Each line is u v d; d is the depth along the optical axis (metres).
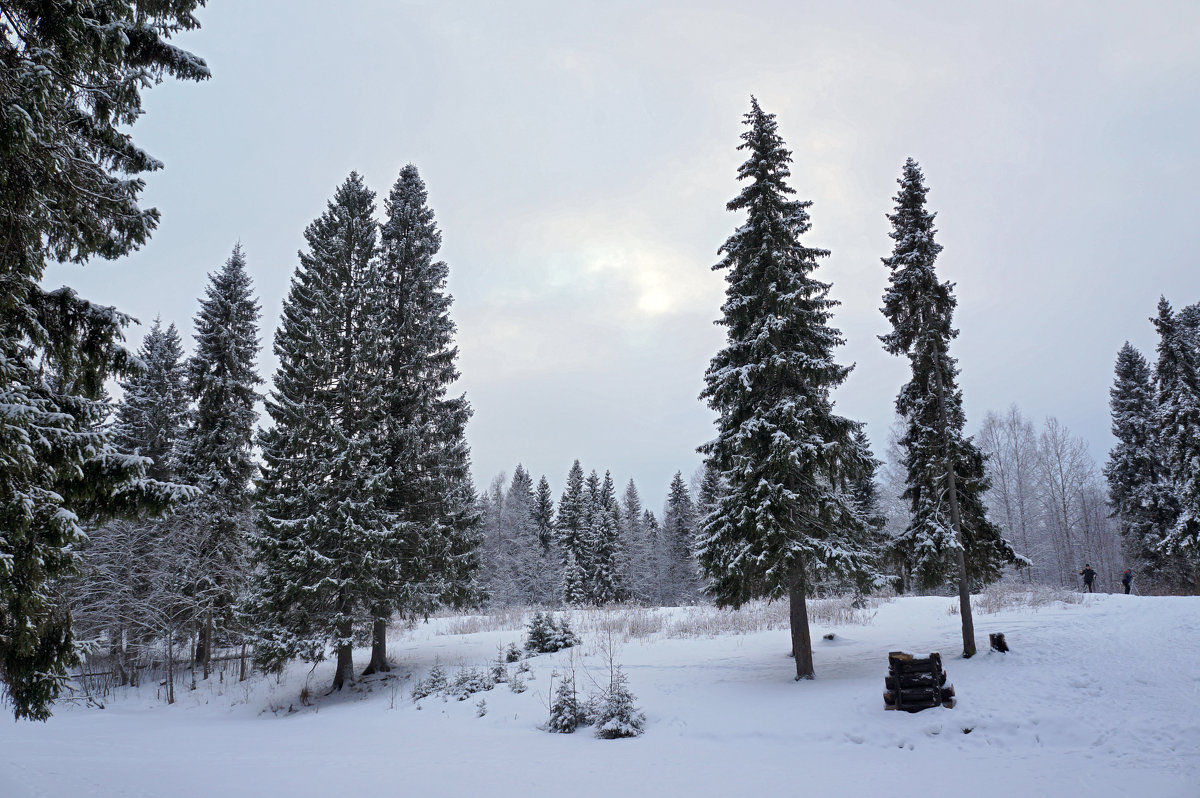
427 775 11.49
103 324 8.39
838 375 18.31
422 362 25.55
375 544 22.06
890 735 12.84
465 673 20.17
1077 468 56.66
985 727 12.75
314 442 24.02
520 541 69.81
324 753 13.80
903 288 20.02
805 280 19.11
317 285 25.67
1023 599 29.42
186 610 28.20
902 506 52.56
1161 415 34.53
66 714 23.17
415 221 27.95
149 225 9.17
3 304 7.19
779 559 17.30
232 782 11.02
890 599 34.97
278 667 22.56
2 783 10.68
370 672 24.27
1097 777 9.98
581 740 14.22
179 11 9.56
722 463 19.64
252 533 27.22
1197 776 9.72
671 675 19.22
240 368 31.44
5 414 6.76
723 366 20.00
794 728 13.72
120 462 8.27
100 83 8.52
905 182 20.44
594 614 34.25
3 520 7.00
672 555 72.19
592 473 73.81
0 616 7.68
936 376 19.81
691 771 11.34
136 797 9.80
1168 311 34.88
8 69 6.75
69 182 7.80
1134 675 14.91
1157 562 41.12
